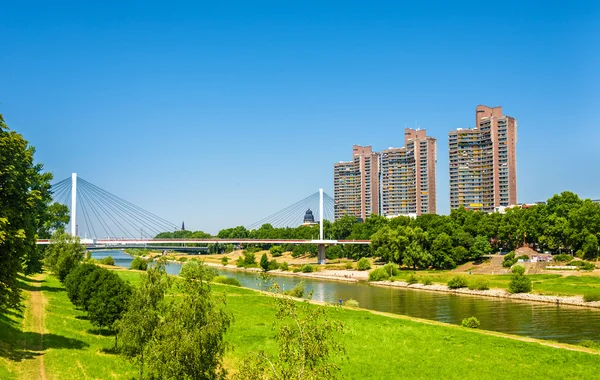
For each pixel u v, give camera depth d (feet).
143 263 581.12
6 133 148.25
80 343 189.88
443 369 187.11
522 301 396.16
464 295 444.96
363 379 176.24
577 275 471.62
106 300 201.46
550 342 239.71
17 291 149.79
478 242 630.33
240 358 194.18
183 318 116.16
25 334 187.21
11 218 145.69
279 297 99.04
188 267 131.85
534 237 625.41
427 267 640.17
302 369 86.07
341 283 574.15
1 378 129.90
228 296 376.07
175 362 109.50
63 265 344.28
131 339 144.77
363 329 254.88
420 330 256.11
